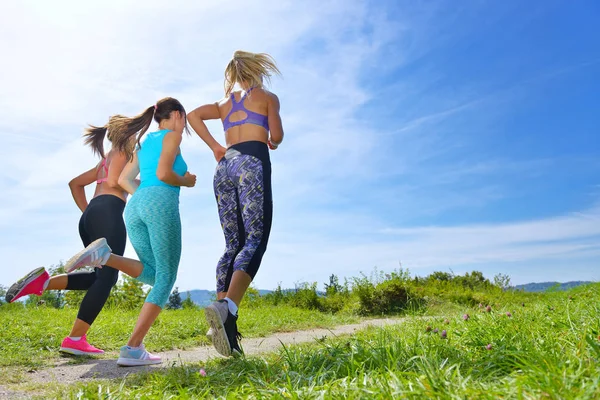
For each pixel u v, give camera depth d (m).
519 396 1.75
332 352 3.26
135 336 4.04
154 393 2.67
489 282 15.84
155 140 4.38
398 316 10.30
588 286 10.47
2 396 2.92
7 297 4.23
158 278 4.19
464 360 2.84
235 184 4.00
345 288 13.07
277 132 4.13
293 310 10.68
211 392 2.75
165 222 4.23
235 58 4.20
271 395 2.32
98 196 4.78
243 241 4.05
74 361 4.23
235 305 3.62
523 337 3.14
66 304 10.86
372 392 2.05
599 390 1.73
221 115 4.28
